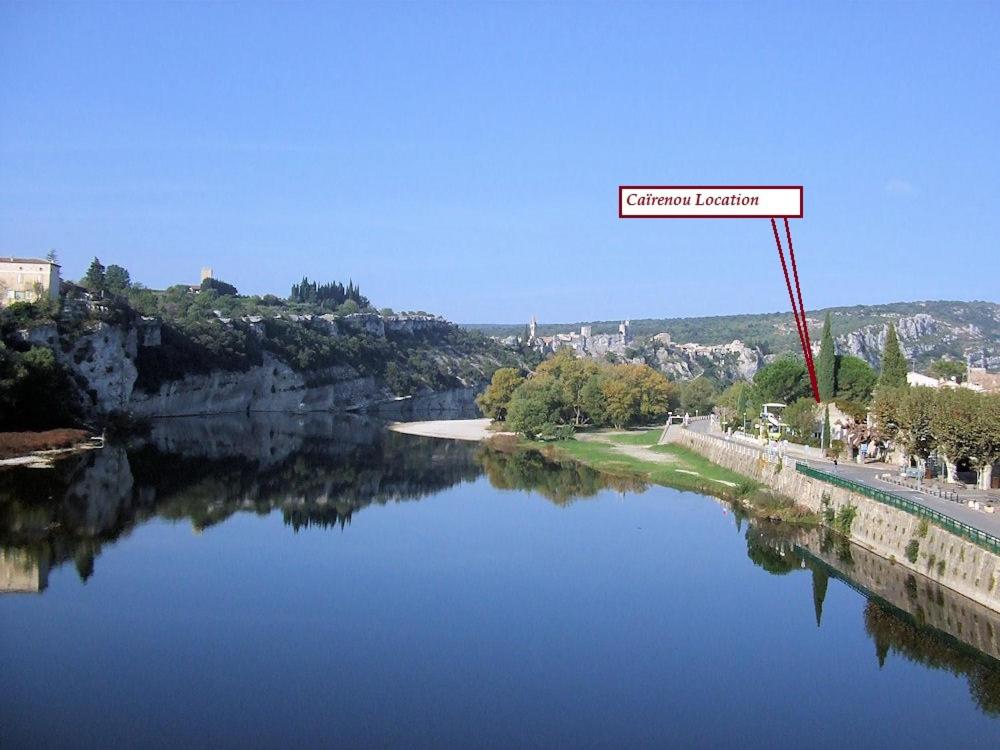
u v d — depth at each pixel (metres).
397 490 110.00
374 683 46.31
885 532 70.00
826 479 84.81
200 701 43.81
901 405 87.38
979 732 42.06
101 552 71.69
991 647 52.69
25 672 47.03
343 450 156.50
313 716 42.34
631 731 41.44
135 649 50.56
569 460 142.50
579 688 46.22
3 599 59.00
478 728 41.34
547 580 66.00
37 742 39.34
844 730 42.00
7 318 143.75
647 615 57.88
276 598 60.50
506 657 50.22
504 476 124.19
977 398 80.38
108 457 124.81
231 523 85.00
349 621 55.97
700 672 48.50
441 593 62.41
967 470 86.69
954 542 59.06
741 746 40.12
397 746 39.50
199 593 61.28
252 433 181.50
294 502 98.31
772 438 123.88
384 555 73.31
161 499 95.81
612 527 85.94
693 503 99.88
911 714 43.75
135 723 41.38
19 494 93.25
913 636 54.56
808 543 78.12
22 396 131.75
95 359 162.75
